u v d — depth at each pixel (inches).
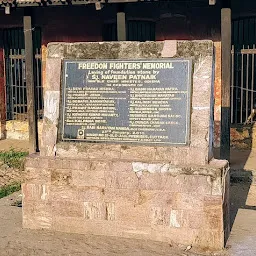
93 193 216.1
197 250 200.4
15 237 217.6
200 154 204.7
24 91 531.2
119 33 382.9
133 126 214.2
